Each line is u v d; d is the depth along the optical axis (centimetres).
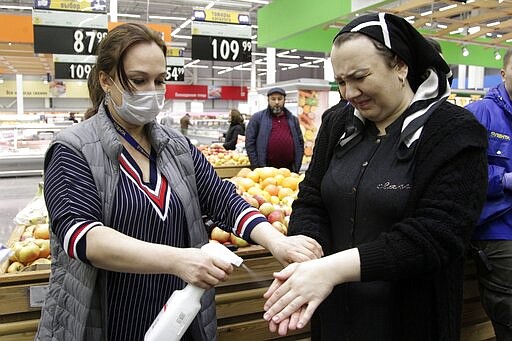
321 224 132
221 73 2991
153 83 122
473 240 200
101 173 119
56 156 117
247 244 197
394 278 102
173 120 1814
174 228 128
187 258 103
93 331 119
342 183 124
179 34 1975
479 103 203
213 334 137
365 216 118
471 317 232
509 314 194
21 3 1454
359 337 122
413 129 111
